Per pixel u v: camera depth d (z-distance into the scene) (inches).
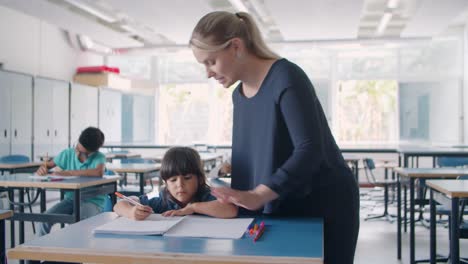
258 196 50.0
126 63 421.7
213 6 282.2
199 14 269.0
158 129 421.1
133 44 366.9
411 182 142.7
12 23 290.0
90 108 347.3
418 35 339.0
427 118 374.9
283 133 54.4
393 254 159.2
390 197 288.0
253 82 56.8
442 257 139.7
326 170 55.9
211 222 55.4
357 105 388.2
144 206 58.6
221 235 48.9
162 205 68.9
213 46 51.9
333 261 57.1
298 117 51.2
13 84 274.5
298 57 394.0
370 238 183.2
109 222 55.0
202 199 68.1
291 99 51.8
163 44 375.9
